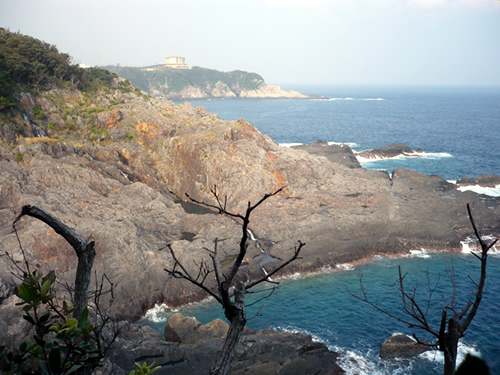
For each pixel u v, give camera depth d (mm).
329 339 41125
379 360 37656
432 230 63875
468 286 50656
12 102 84250
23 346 6910
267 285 52156
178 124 100125
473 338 40000
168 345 35812
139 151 94938
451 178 105000
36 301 6543
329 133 188750
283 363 34781
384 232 63812
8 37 103688
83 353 6836
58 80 104188
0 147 73812
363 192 79938
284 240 61781
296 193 80062
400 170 93312
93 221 57938
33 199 60438
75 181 71000
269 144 97438
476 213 69250
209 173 83688
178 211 72312
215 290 50469
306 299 48812
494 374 34688
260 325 43812
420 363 36719
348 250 59562
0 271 43562
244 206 74500
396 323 43531
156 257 53688
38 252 48875
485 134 186250
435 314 44844
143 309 47188
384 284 51969
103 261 51031
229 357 6301
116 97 111562
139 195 75500
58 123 94438
